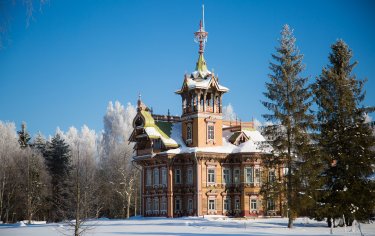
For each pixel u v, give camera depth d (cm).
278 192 6806
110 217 12262
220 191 9419
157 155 9588
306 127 6800
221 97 9706
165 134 9775
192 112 9531
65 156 12450
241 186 9400
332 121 6756
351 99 6700
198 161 9281
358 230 6016
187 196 9456
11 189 11256
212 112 9581
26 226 7744
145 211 10050
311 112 6931
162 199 9625
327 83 6850
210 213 9269
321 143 6744
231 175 9550
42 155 12550
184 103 9756
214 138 9538
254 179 9331
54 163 12244
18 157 12062
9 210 11288
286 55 6950
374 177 7200
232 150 9562
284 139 6831
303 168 6588
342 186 6612
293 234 5434
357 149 6600
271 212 9281
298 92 6869
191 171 9444
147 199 10031
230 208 9469
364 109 6731
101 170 13300
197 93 9456
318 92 6875
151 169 10000
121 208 12100
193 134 9488
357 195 6438
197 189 9219
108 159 14075
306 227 6600
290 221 6544
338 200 6506
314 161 6594
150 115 9925
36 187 10856
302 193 6631
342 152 6644
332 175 6731
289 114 6862
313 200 6469
